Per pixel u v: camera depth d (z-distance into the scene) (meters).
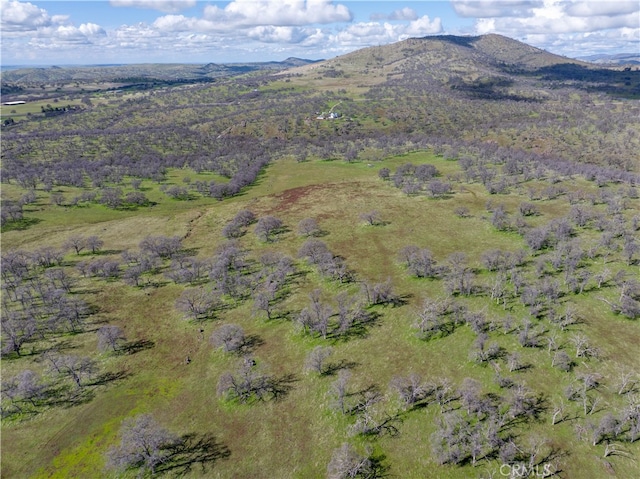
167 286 80.62
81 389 55.03
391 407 48.44
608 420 42.03
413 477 40.03
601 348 54.91
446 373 52.97
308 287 76.81
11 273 85.12
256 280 79.56
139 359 60.47
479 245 89.25
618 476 38.50
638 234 85.12
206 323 68.12
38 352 62.31
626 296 63.44
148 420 46.75
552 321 60.75
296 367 56.59
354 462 40.44
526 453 41.12
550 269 75.31
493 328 60.31
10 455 46.00
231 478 41.78
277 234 102.56
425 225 101.88
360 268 82.31
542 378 50.59
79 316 70.81
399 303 69.31
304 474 41.53
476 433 42.41
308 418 48.12
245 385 52.16
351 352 58.50
